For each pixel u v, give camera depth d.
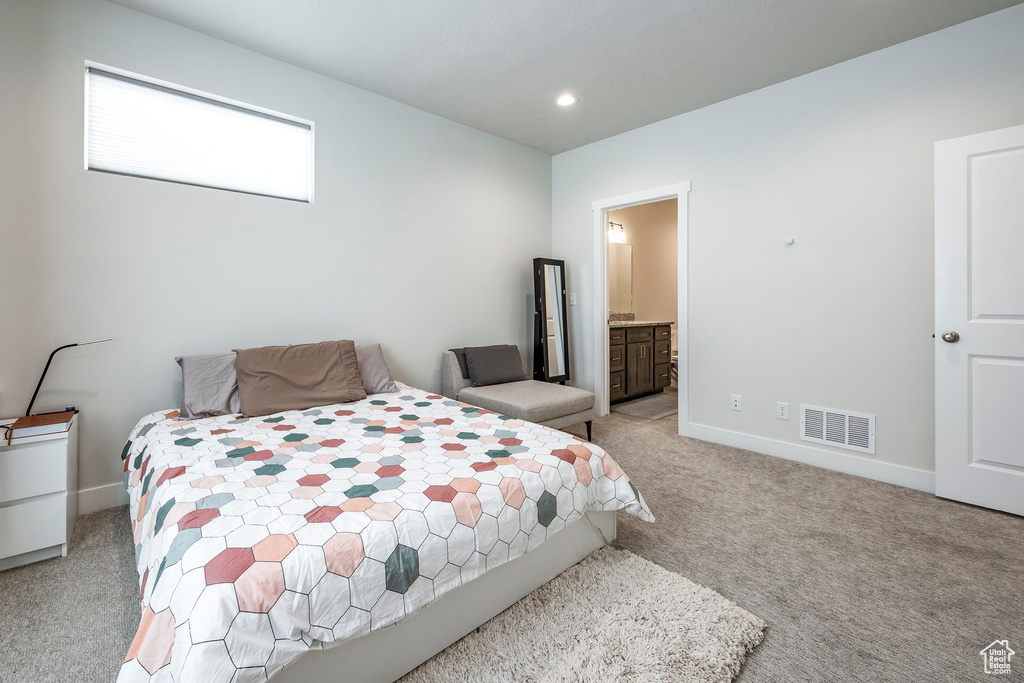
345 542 1.11
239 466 1.56
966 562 1.78
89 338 2.19
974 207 2.22
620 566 1.72
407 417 2.26
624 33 2.45
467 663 1.27
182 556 1.03
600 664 1.26
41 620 1.46
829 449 2.83
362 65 2.78
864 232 2.66
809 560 1.80
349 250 3.07
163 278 2.38
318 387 2.56
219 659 0.89
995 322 2.18
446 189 3.60
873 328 2.64
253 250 2.67
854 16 2.29
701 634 1.37
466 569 1.29
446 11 2.27
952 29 2.35
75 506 2.12
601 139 4.01
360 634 1.08
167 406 2.42
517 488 1.47
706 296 3.38
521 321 4.22
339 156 2.99
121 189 2.26
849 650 1.33
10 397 2.02
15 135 2.00
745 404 3.21
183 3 2.20
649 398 5.15
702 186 3.37
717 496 2.43
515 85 3.03
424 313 3.50
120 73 2.26
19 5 1.99
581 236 4.24
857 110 2.66
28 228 2.03
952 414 2.32
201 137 2.54
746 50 2.60
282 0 2.18
